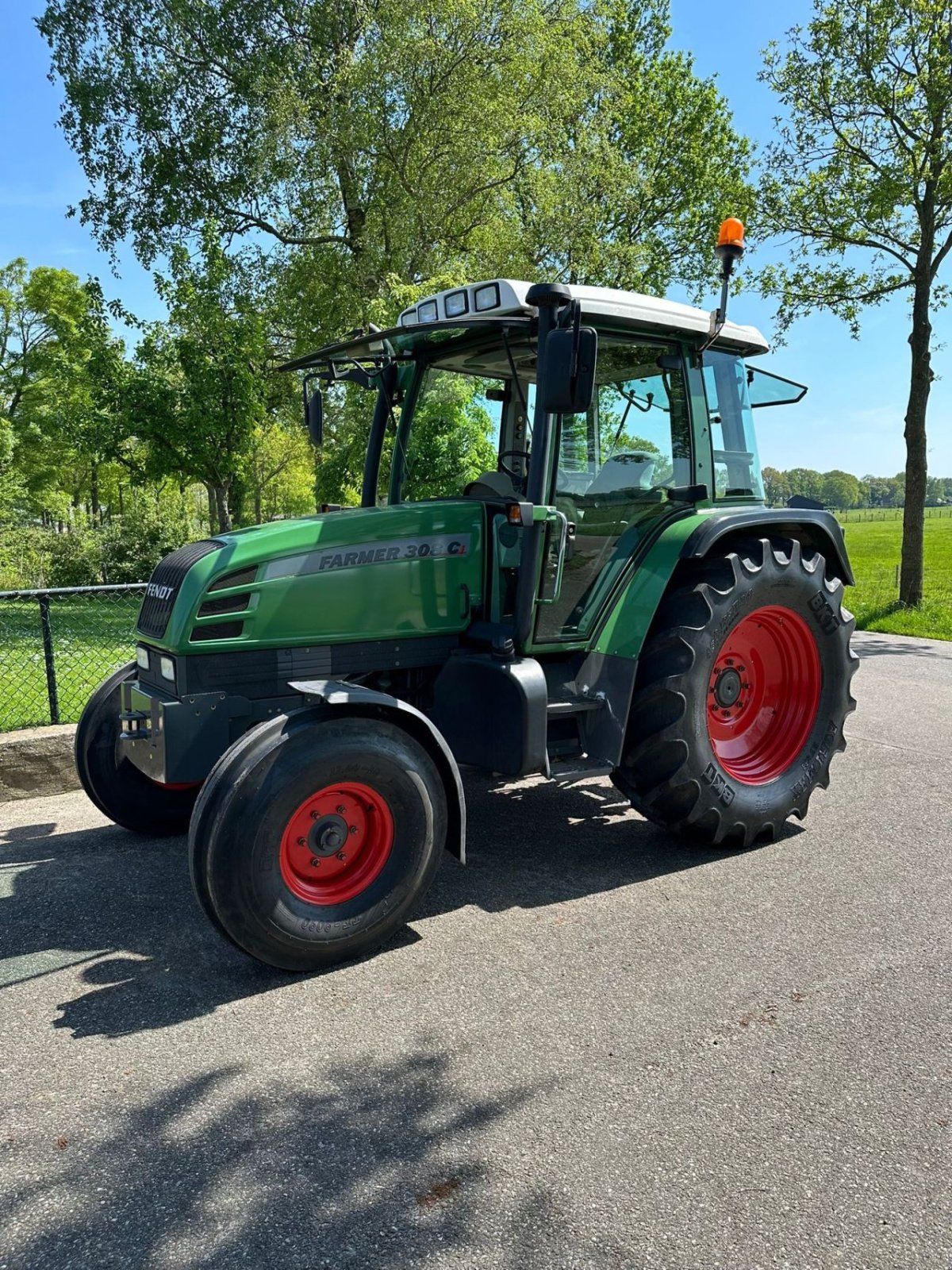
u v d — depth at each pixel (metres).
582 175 15.33
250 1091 2.37
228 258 16.55
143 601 3.73
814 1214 1.94
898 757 5.52
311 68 15.01
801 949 3.13
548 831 4.33
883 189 11.17
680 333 3.95
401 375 4.32
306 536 3.47
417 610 3.68
